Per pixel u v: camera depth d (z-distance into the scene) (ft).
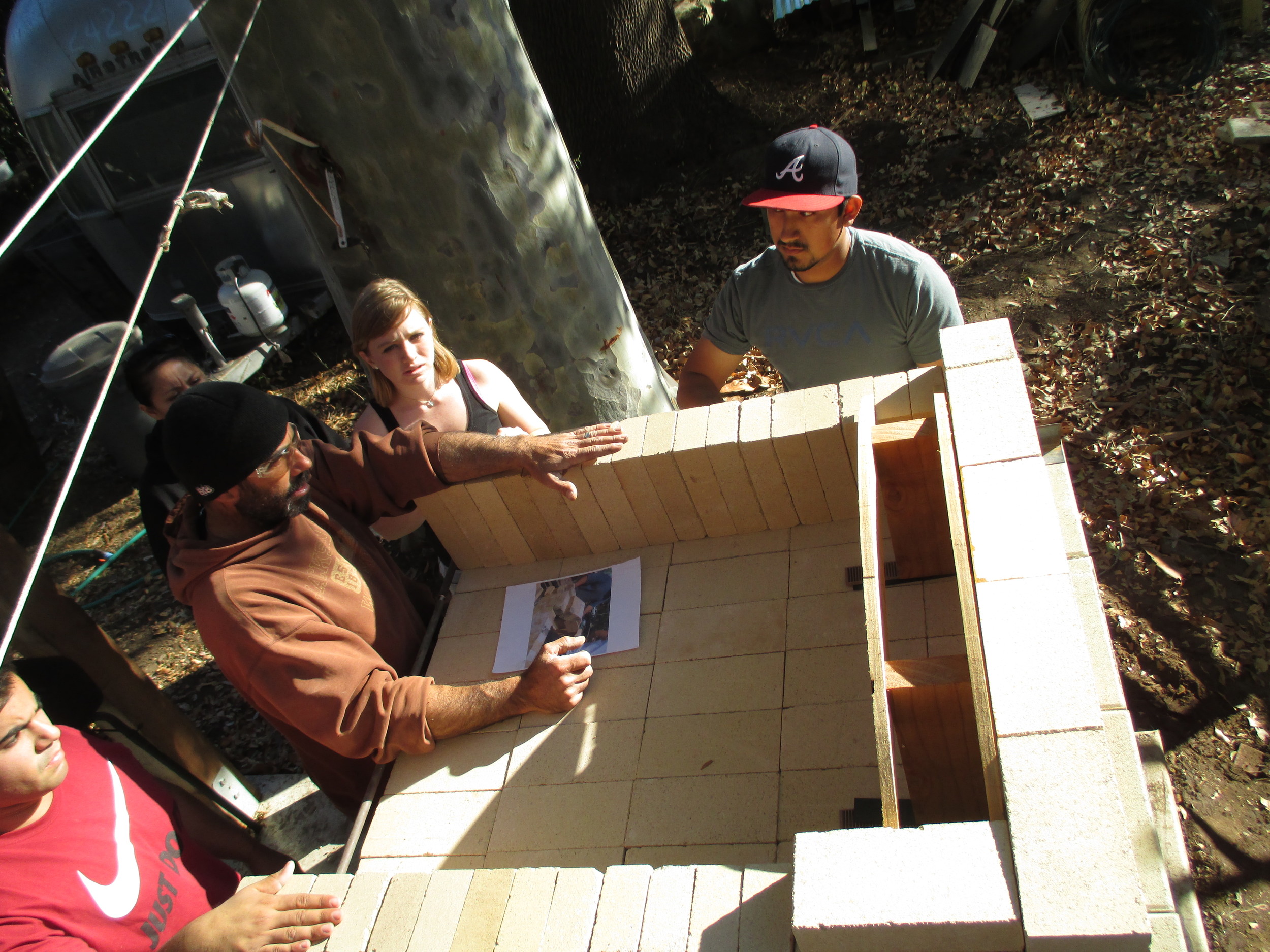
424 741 6.86
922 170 23.66
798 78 29.12
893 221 22.54
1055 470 6.74
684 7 31.17
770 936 4.12
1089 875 3.39
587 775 6.48
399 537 9.26
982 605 4.39
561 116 25.50
